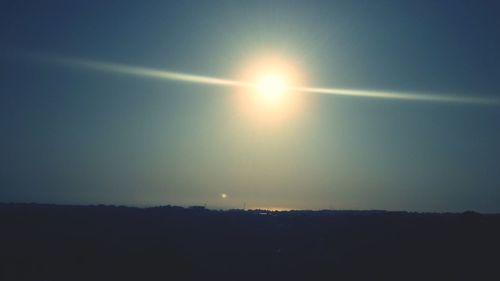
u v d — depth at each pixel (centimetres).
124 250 5644
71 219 7538
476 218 7119
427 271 4969
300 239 6438
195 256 5534
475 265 5119
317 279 4800
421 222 6969
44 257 5341
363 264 5294
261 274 4969
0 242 5881
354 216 8112
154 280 4728
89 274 4850
